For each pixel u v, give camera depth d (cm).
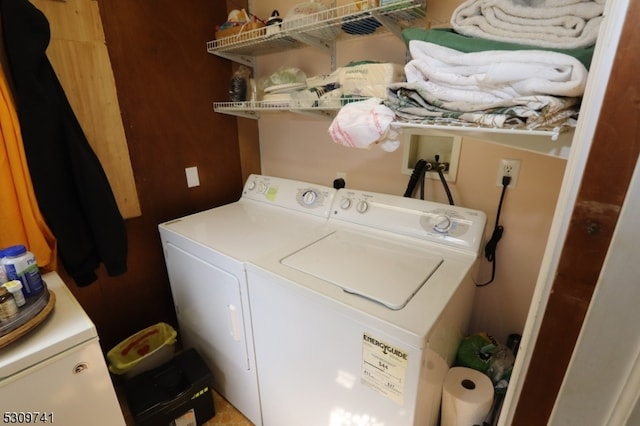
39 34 109
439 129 94
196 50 173
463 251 116
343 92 125
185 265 147
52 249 127
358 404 96
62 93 121
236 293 124
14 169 113
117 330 172
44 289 103
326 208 155
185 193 184
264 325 118
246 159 213
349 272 105
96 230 133
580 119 41
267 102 155
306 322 102
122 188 157
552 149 79
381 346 84
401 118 94
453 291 95
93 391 96
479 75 76
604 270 35
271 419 137
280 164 209
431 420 106
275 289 108
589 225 38
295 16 134
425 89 86
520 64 70
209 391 148
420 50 86
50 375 87
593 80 38
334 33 143
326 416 108
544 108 68
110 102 146
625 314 35
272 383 126
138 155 160
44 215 121
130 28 147
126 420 151
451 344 108
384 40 141
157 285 183
